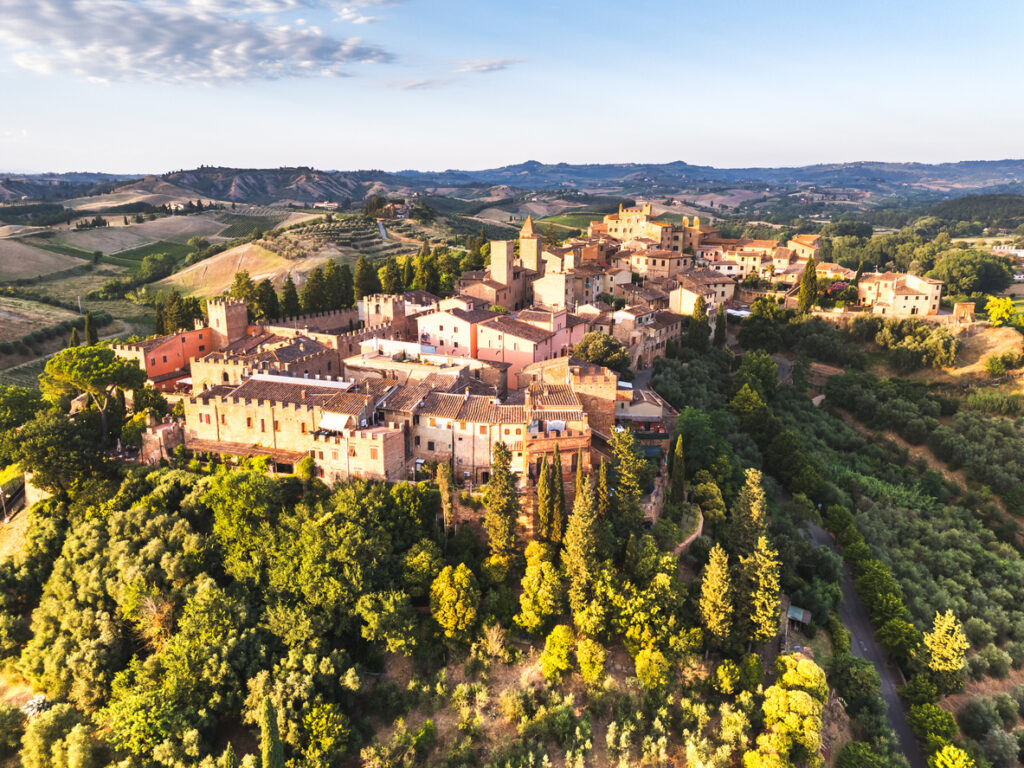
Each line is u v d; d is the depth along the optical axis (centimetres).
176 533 7862
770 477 12250
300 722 6262
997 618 10369
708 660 7856
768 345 17875
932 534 12306
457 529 8412
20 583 8062
